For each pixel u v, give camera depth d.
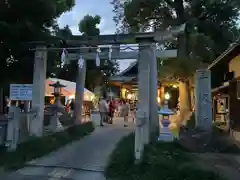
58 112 17.12
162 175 8.43
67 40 13.64
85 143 13.46
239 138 15.13
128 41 12.52
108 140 14.22
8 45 12.20
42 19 12.66
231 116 17.45
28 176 9.05
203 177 8.38
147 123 11.52
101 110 20.03
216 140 12.88
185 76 22.55
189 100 23.45
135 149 9.48
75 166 9.92
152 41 12.12
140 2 23.77
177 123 20.86
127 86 33.38
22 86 12.09
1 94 18.89
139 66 11.97
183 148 12.09
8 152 10.69
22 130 11.81
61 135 13.38
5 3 11.71
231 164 10.30
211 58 23.12
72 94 25.20
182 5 24.97
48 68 15.13
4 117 15.55
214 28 24.48
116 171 9.16
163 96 31.22
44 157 10.92
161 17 25.25
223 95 23.09
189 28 22.92
